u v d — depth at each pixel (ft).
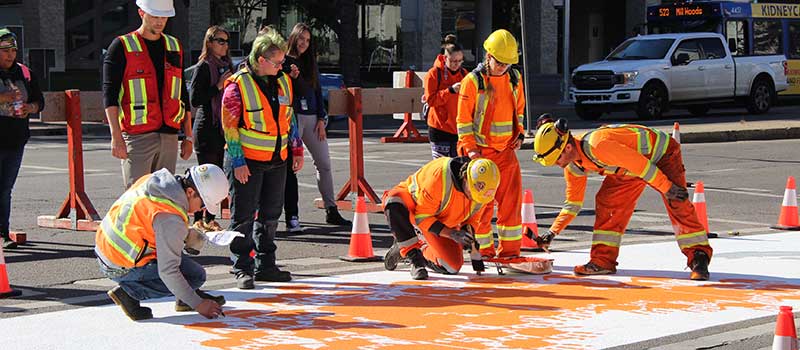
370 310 28.12
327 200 44.01
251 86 30.73
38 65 110.63
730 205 50.60
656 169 31.09
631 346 24.58
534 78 152.56
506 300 29.40
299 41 42.04
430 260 33.42
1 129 38.34
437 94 39.99
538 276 33.01
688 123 95.71
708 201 51.90
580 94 100.63
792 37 114.32
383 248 38.93
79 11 130.52
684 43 102.42
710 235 40.96
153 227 25.23
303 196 52.75
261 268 32.01
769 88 108.06
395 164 67.67
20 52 116.47
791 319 18.94
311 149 43.37
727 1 109.60
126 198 25.77
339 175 61.62
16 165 39.04
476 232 34.32
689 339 25.30
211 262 35.94
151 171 35.78
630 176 32.24
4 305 29.27
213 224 40.32
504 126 33.83
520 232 34.42
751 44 110.73
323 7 126.11
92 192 53.52
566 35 117.29
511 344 24.58
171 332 25.71
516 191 34.19
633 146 31.55
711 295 30.17
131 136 35.04
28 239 40.68
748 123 93.71
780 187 57.31
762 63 107.45
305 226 43.80
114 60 34.53
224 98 30.81
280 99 31.22
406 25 79.92
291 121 32.42
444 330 25.89
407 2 79.61
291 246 39.32
